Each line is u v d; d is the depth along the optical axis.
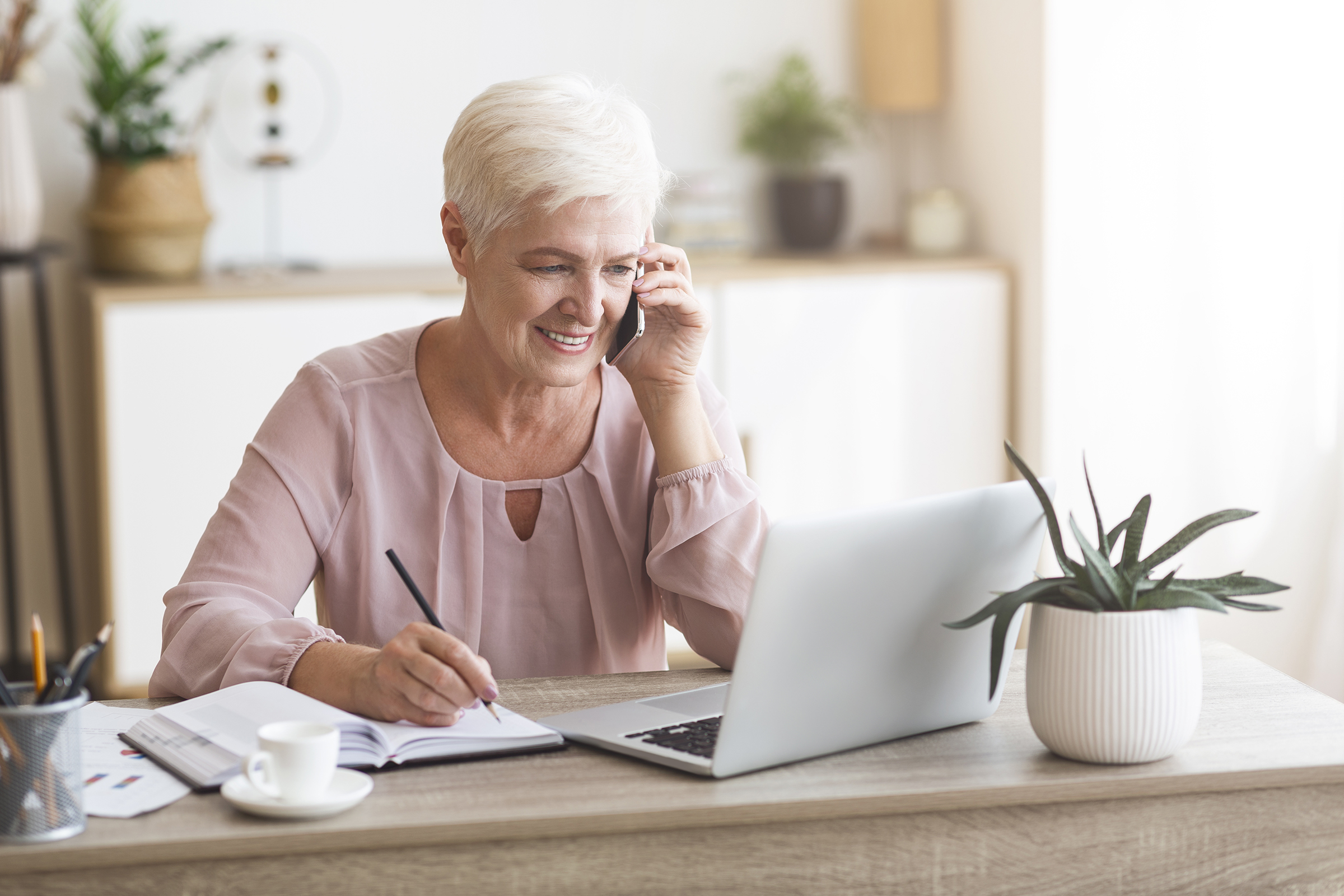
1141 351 3.32
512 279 1.41
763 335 3.29
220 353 3.02
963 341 3.40
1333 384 3.34
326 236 3.49
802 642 1.10
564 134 1.36
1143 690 1.12
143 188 3.12
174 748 1.13
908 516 1.14
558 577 1.59
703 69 3.62
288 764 1.01
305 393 1.56
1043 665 1.15
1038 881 1.11
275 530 1.50
